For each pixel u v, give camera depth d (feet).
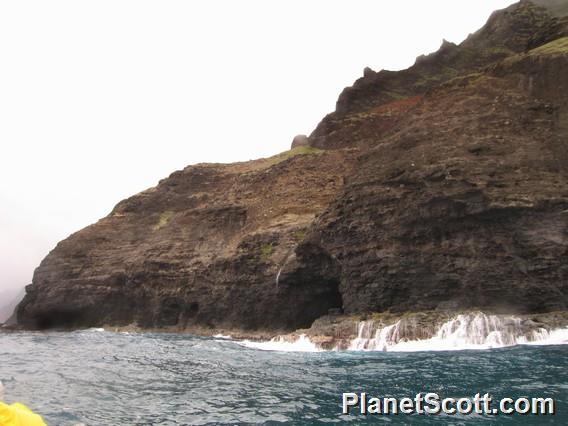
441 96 145.79
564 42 142.72
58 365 86.12
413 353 86.84
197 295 196.44
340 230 131.23
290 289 149.79
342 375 67.31
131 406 53.42
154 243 237.86
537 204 106.01
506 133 123.03
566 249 102.42
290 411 49.26
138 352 107.65
